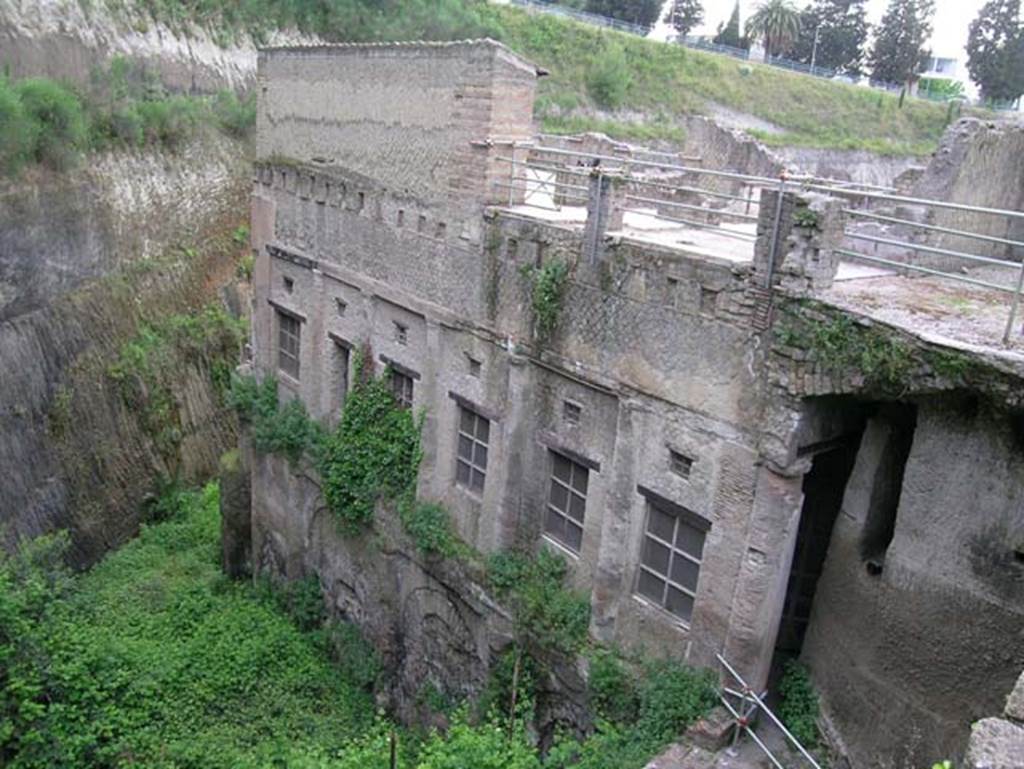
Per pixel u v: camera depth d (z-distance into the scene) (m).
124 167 32.22
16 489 24.86
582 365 14.51
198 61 39.81
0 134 26.09
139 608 22.53
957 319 11.32
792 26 82.62
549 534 16.05
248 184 38.91
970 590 10.84
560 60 59.94
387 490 18.97
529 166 16.23
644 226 16.28
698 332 12.77
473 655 17.27
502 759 12.99
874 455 11.96
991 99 75.38
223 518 24.83
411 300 17.88
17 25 30.83
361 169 18.75
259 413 23.02
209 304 34.69
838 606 12.50
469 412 17.25
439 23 51.72
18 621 17.75
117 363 29.33
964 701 10.99
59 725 16.89
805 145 61.66
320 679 20.09
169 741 17.47
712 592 13.12
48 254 27.52
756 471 12.30
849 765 12.22
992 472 10.53
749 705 12.74
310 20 47.03
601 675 14.16
